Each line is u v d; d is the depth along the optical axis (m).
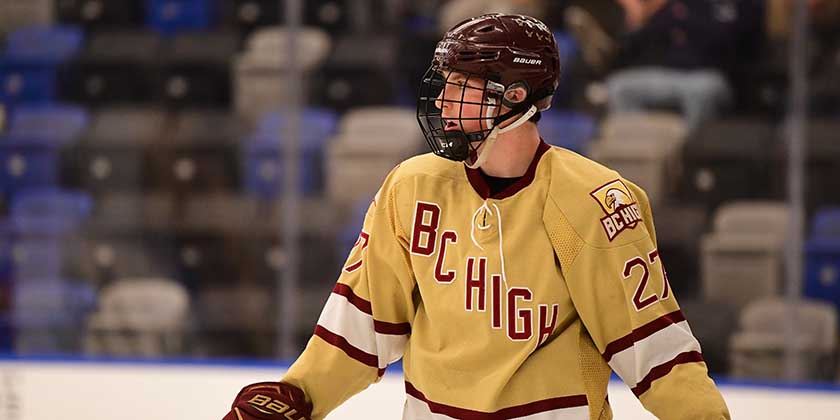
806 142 12.96
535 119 5.09
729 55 13.75
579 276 4.92
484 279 4.94
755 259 12.60
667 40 13.86
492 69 4.93
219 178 13.84
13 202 14.12
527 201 4.98
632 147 13.45
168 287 13.22
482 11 14.45
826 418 8.35
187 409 8.93
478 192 5.04
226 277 13.19
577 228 4.91
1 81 15.20
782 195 12.90
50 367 9.33
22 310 13.21
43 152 14.38
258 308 12.91
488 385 4.93
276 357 12.79
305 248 13.09
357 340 5.33
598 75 13.92
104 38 15.32
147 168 14.07
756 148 13.12
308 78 14.22
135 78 14.89
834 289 12.38
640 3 13.95
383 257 5.20
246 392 5.27
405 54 14.59
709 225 12.90
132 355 12.99
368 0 14.77
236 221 13.34
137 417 8.91
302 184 13.65
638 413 8.26
